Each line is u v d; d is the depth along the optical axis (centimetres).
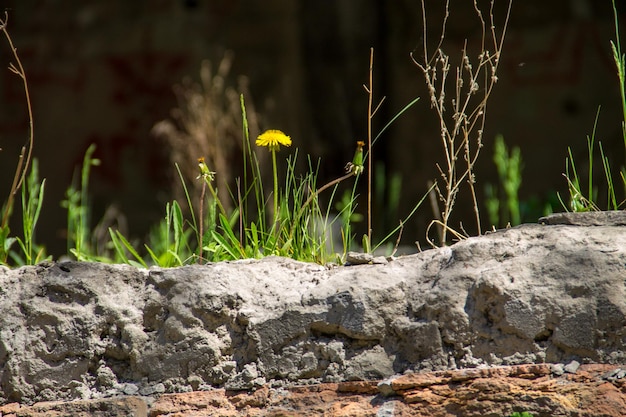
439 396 443
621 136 1925
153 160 1942
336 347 470
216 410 470
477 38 2000
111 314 495
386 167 2094
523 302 451
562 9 1959
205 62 1916
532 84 1967
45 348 494
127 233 1941
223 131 1391
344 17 2088
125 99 1972
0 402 489
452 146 574
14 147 1992
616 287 443
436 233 1897
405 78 2094
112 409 474
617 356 434
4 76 1998
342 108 2097
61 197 1984
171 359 484
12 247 1520
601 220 484
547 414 424
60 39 1995
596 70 1945
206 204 1145
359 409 452
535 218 1039
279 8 2005
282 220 633
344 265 511
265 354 479
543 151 1961
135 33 1977
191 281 496
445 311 462
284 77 2009
